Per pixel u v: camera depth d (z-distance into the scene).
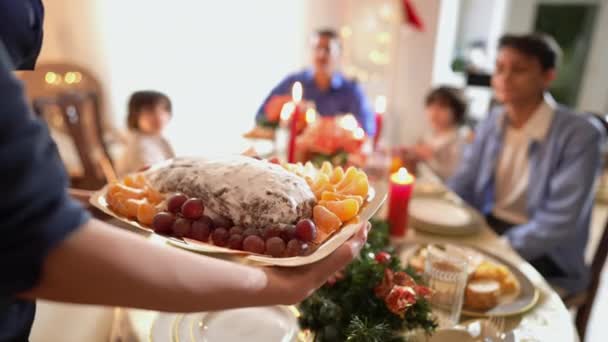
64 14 2.43
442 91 2.16
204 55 2.60
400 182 1.05
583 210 1.29
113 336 0.72
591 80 3.56
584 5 3.41
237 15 2.57
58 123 2.35
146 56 2.55
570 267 1.32
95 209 0.76
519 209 1.53
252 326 0.67
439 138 2.21
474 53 3.24
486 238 1.09
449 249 0.90
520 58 1.35
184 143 2.63
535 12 3.53
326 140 1.32
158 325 0.67
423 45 2.64
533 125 1.42
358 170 0.74
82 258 0.31
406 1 2.32
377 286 0.66
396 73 2.73
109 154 2.11
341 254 0.53
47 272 0.30
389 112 2.81
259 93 2.73
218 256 0.58
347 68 2.81
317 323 0.67
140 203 0.67
